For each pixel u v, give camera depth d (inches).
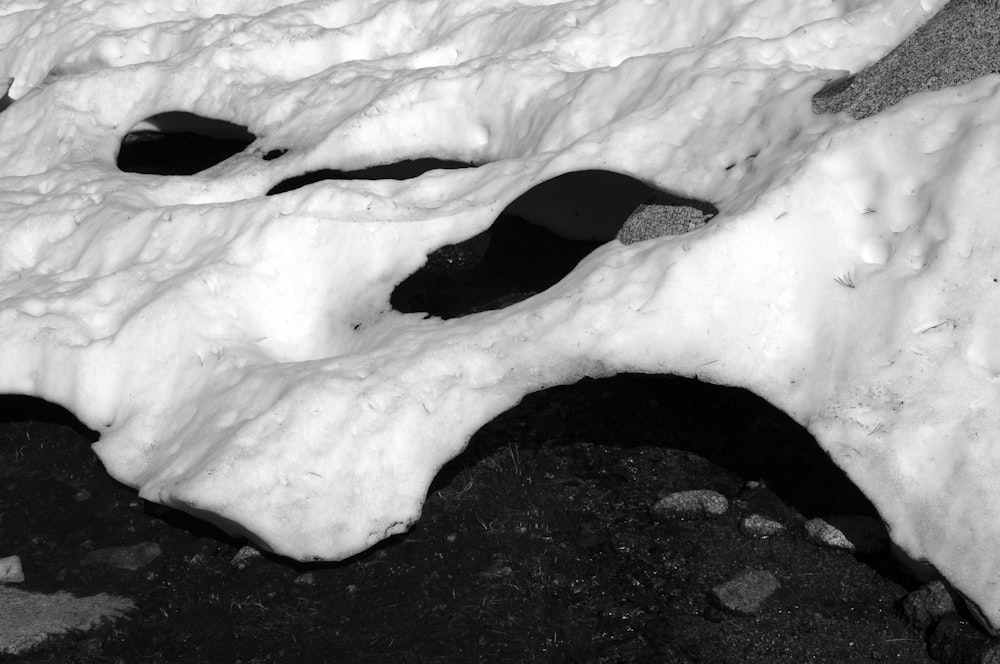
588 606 169.9
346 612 172.4
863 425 167.6
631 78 218.8
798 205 180.9
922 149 179.0
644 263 184.9
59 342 206.2
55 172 251.8
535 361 182.9
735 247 180.2
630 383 204.7
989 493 159.6
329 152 237.6
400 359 187.9
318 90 255.6
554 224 248.1
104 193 238.1
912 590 165.9
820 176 181.8
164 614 175.3
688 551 175.6
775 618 165.2
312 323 208.5
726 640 163.2
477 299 233.0
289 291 210.2
